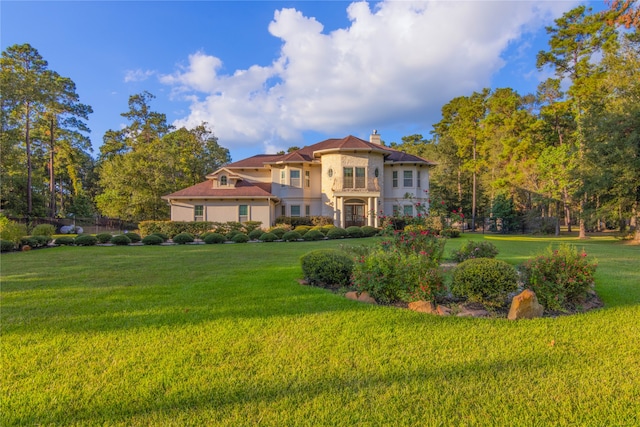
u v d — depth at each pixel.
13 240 14.49
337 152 24.38
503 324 4.20
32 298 5.53
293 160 25.06
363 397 2.61
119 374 2.97
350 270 6.36
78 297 5.58
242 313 4.64
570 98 25.27
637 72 19.41
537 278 5.01
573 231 33.91
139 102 40.62
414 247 6.45
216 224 21.61
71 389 2.73
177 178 34.28
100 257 11.43
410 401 2.55
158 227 20.92
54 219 31.66
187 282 6.74
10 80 25.00
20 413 2.41
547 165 26.77
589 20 22.42
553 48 24.33
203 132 40.72
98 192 48.97
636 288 6.05
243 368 3.08
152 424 2.28
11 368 3.08
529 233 32.38
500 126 31.70
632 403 2.50
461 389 2.71
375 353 3.38
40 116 32.72
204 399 2.58
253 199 23.91
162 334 3.89
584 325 4.16
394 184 26.20
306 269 6.62
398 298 5.23
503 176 32.88
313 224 23.83
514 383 2.80
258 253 12.22
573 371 2.99
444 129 40.91
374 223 24.08
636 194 18.11
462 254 8.70
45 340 3.73
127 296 5.62
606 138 18.39
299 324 4.19
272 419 2.34
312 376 2.93
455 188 39.81
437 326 4.12
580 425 2.26
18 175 29.80
